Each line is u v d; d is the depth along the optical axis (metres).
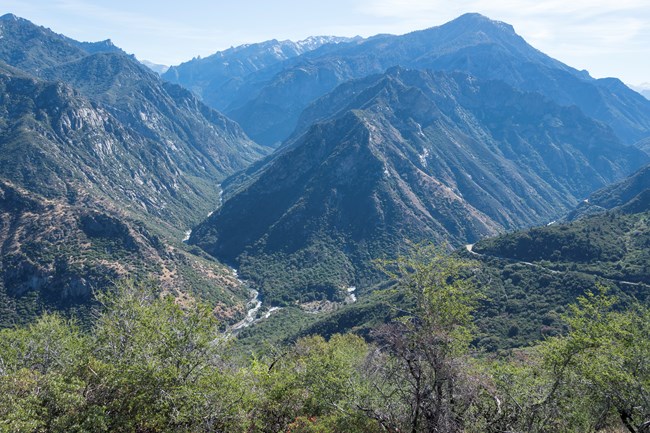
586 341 24.23
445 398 23.39
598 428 26.23
